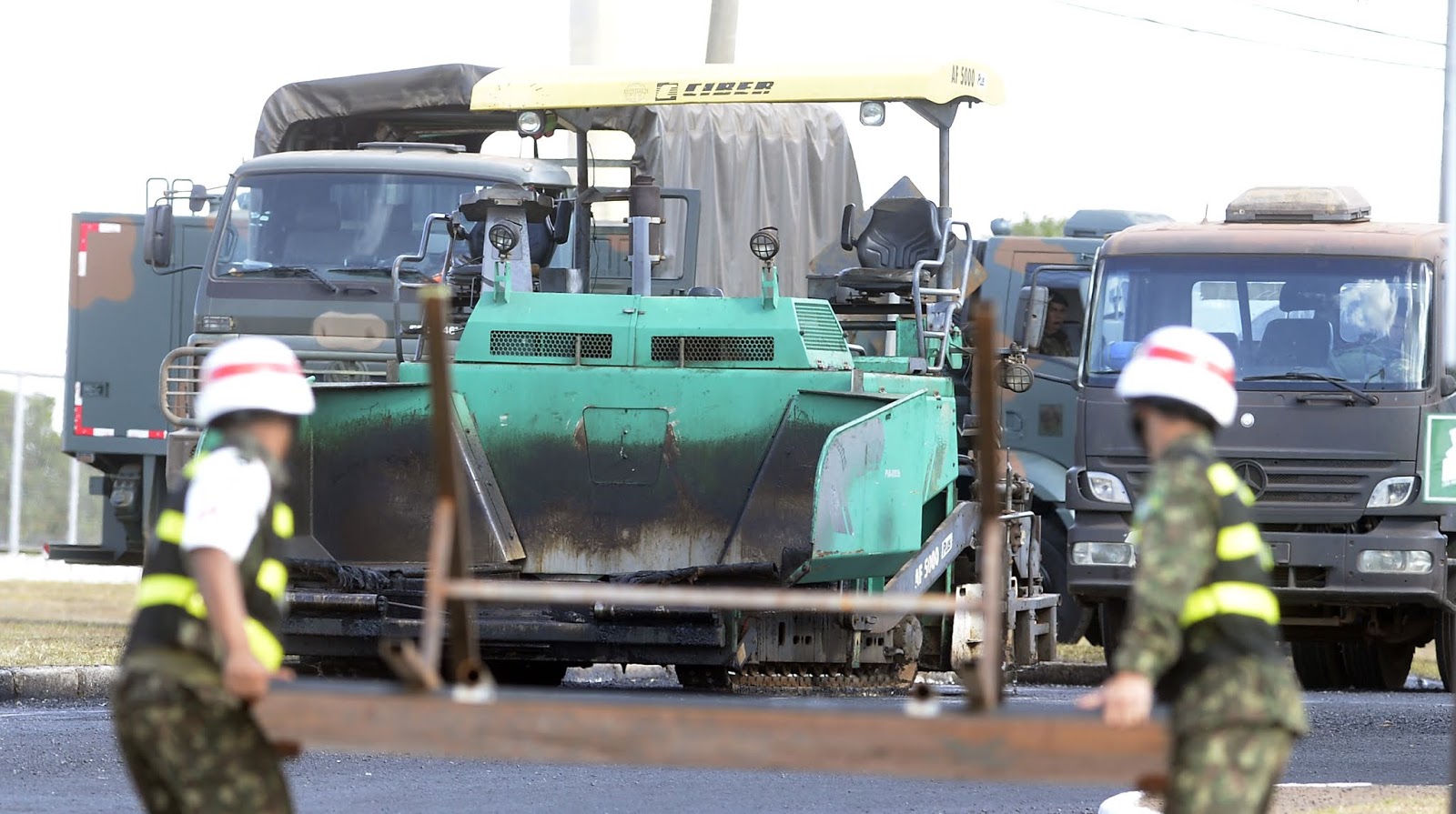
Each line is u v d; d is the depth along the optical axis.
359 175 65.44
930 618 52.12
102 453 82.50
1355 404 60.47
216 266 65.50
